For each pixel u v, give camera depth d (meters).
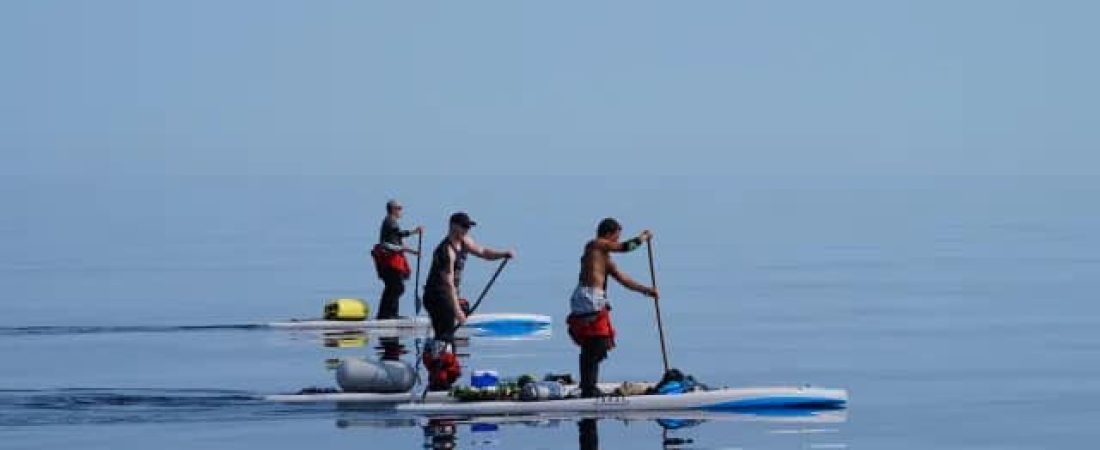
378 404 67.06
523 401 65.38
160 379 76.06
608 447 57.53
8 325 102.94
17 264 159.25
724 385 74.19
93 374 78.12
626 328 98.69
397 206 99.25
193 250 182.38
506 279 134.12
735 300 117.19
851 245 185.38
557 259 158.88
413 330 97.56
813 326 99.25
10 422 63.28
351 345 90.00
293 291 127.88
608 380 76.56
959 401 68.75
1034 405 67.69
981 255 165.88
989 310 108.88
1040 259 158.75
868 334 94.69
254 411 65.62
